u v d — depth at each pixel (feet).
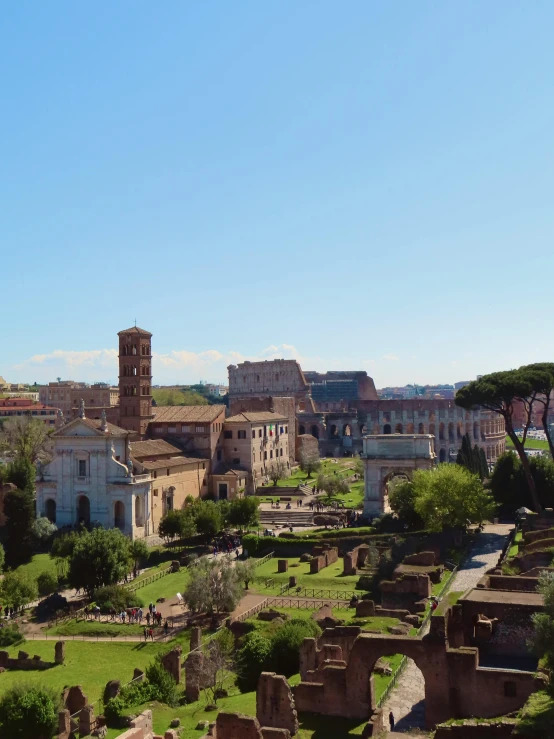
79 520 466.29
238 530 453.58
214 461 558.56
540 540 302.45
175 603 328.29
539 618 167.22
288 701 175.94
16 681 236.63
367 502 459.32
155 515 475.31
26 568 395.34
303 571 354.33
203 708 200.34
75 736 199.82
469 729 148.87
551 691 155.12
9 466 506.07
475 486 372.58
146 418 561.02
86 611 322.34
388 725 172.55
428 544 346.74
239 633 262.67
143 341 561.02
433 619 176.45
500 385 387.14
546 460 431.84
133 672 246.47
